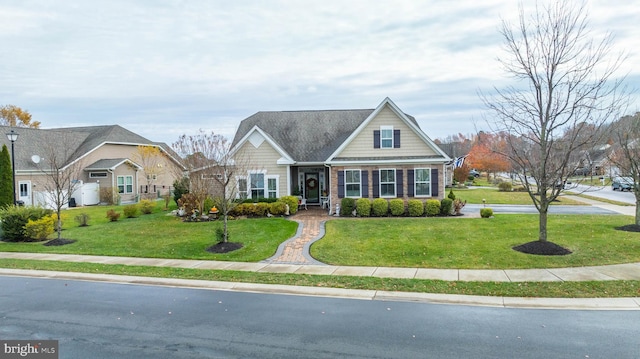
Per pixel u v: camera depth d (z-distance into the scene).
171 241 16.77
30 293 10.10
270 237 16.94
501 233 16.31
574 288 9.55
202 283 10.84
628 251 12.95
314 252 14.18
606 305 8.52
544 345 6.52
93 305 9.05
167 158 43.28
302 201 26.45
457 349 6.40
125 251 15.16
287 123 29.47
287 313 8.38
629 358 6.00
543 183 13.23
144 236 18.02
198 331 7.38
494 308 8.49
